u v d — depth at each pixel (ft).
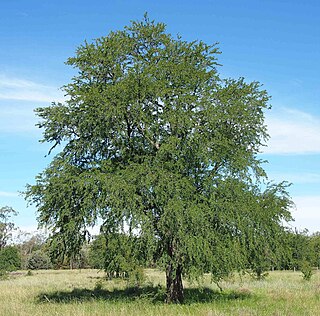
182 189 63.93
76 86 72.59
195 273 62.54
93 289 97.66
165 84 68.80
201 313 55.21
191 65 72.23
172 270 68.85
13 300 74.54
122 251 65.92
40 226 71.97
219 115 66.44
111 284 110.01
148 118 67.46
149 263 66.18
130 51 75.87
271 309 58.80
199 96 70.38
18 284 121.19
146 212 65.77
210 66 76.69
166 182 62.95
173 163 66.85
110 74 74.33
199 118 67.67
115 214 63.36
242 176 67.67
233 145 69.97
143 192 65.36
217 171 68.85
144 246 64.59
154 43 77.66
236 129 72.38
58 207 70.13
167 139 66.44
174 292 69.97
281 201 71.87
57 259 77.92
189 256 61.72
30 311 59.00
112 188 62.18
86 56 72.49
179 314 54.34
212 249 64.28
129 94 66.80
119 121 67.51
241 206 65.87
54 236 70.79
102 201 64.54
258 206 67.82
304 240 127.24
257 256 69.82
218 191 66.59
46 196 68.90
